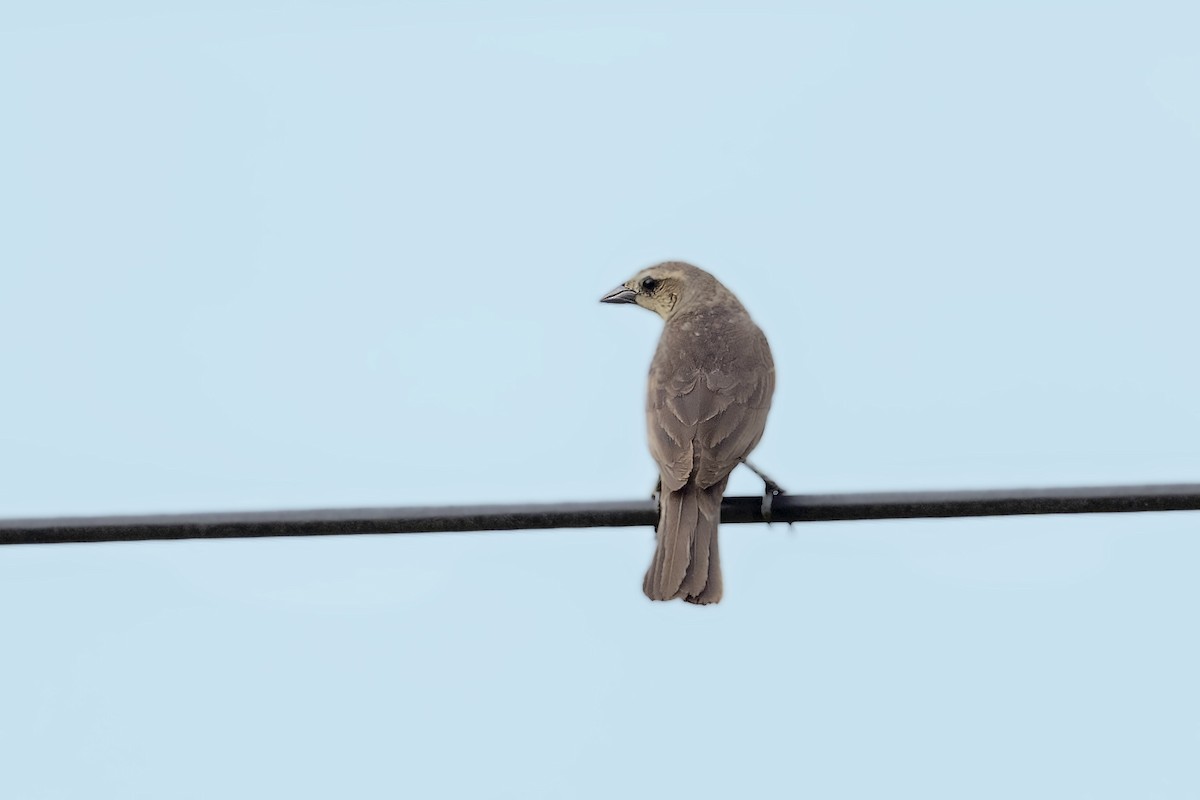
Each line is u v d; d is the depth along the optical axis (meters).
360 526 11.37
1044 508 11.29
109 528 11.27
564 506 11.55
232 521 11.34
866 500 11.65
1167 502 11.09
